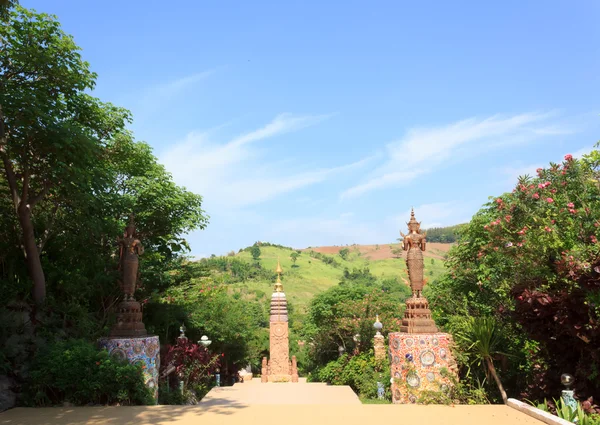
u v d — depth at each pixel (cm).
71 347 977
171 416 761
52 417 757
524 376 1023
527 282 902
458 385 995
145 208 1794
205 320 2262
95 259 1512
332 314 2266
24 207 1157
